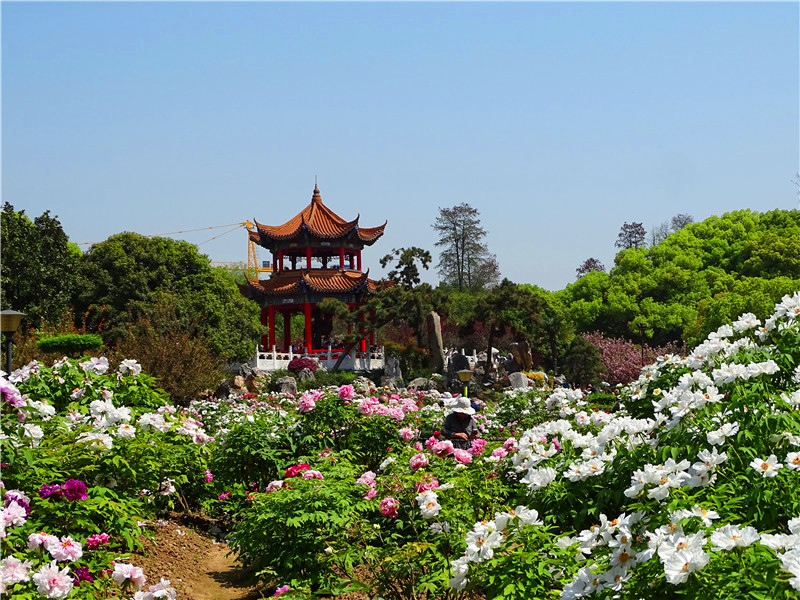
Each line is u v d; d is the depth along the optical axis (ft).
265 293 156.56
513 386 118.11
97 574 22.89
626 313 233.55
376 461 41.42
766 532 15.99
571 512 19.92
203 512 40.55
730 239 259.60
